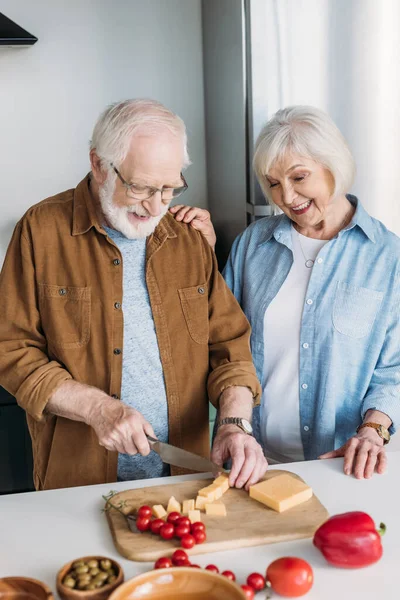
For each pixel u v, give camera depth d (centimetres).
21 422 261
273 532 125
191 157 307
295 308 184
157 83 299
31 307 164
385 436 167
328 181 172
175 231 175
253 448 147
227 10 247
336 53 224
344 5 222
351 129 228
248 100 229
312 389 182
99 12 289
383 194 233
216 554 122
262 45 221
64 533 129
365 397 180
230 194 262
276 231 189
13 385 157
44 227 165
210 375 171
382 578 115
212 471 146
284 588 109
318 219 177
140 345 166
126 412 144
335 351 178
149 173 148
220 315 176
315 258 184
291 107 176
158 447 146
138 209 154
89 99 295
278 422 187
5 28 256
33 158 297
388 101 228
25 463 265
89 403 149
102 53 293
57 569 118
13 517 135
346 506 136
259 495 136
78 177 301
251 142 229
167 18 294
